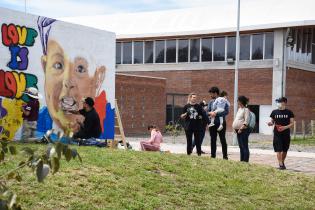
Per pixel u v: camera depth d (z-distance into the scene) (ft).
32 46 48.57
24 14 47.75
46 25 50.26
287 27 120.67
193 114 44.62
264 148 73.51
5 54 45.62
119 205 23.29
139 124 108.99
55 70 51.31
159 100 115.14
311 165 49.78
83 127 44.93
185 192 27.71
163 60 138.31
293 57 127.24
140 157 34.27
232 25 130.21
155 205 24.43
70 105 53.16
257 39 125.90
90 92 56.44
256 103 125.18
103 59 58.65
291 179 35.83
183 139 94.17
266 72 124.06
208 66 131.54
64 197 22.89
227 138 100.48
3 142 10.68
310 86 133.59
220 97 46.14
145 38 139.23
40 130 48.57
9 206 9.27
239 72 127.44
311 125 113.19
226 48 129.90
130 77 106.11
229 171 35.04
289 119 44.32
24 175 24.29
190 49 134.82
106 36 59.00
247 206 27.09
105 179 26.61
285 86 123.24
